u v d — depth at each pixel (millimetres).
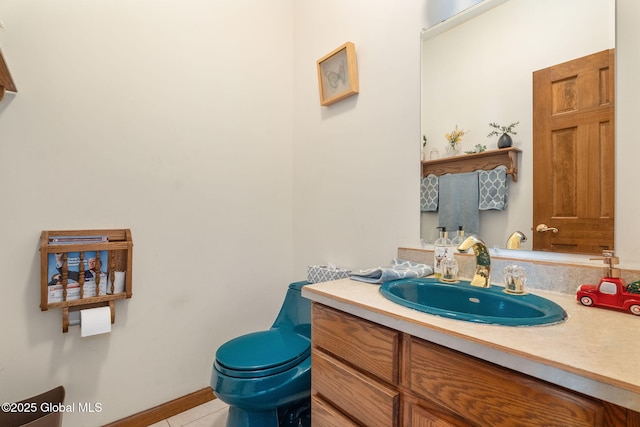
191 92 1609
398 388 749
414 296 1055
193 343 1604
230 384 1108
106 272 1330
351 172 1592
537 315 772
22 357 1188
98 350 1338
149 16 1485
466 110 1152
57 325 1246
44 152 1232
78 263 1264
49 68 1243
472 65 1138
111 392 1367
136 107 1445
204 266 1646
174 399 1539
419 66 1291
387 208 1414
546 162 963
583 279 856
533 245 989
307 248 1877
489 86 1094
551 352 530
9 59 1163
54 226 1250
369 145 1498
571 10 915
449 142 1200
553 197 949
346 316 892
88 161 1324
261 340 1337
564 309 758
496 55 1078
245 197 1802
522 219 1014
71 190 1287
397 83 1371
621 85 827
